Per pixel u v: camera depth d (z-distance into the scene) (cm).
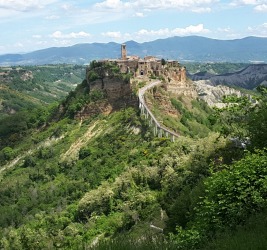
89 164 11881
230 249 1745
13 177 13338
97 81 15438
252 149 3653
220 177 2545
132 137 12150
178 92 16238
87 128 14312
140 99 13325
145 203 7269
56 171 12594
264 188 2327
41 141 15275
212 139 6512
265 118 3675
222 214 2356
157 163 8900
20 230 8788
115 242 1772
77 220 8662
